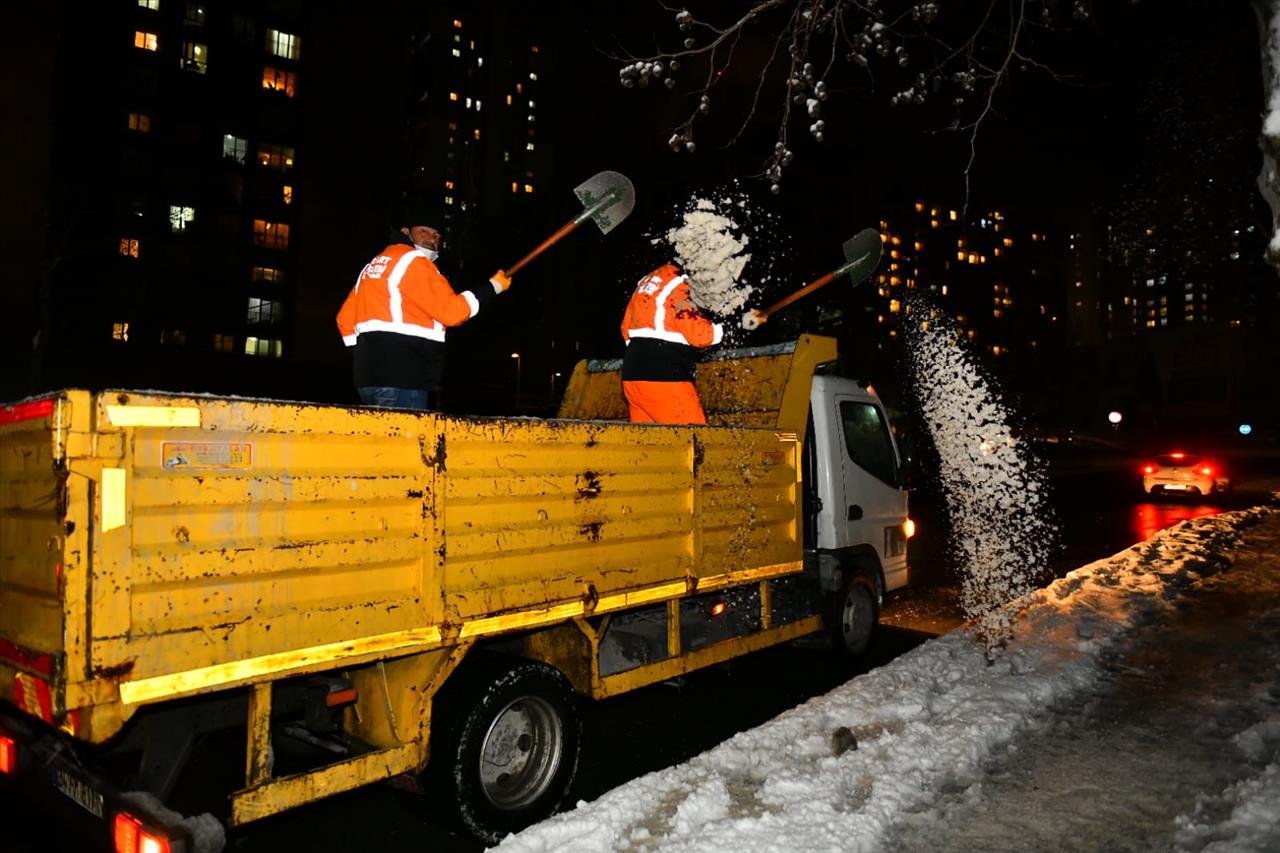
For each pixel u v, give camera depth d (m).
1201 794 3.55
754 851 3.06
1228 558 9.51
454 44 111.81
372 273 4.44
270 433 2.78
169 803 3.09
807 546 6.01
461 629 3.35
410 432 3.16
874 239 5.92
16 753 3.25
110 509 2.43
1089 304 84.56
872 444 6.68
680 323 5.43
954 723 4.33
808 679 6.23
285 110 53.56
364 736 3.38
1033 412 55.03
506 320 70.69
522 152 116.19
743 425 5.77
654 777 3.75
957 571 11.35
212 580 2.65
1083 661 5.48
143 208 49.06
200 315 50.75
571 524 3.84
